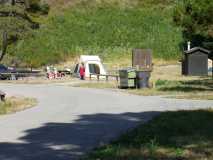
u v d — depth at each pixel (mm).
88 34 84000
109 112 23734
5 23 57031
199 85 43156
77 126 18859
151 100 30719
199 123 18234
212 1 37125
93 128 18234
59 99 32094
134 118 21156
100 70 58000
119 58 75188
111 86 45281
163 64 73625
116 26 86125
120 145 14078
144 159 12273
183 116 20469
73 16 89938
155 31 84375
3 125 19406
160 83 45750
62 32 84375
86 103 29000
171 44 79688
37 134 16953
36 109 25734
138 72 42219
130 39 82250
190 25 42312
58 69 66312
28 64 75562
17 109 25750
